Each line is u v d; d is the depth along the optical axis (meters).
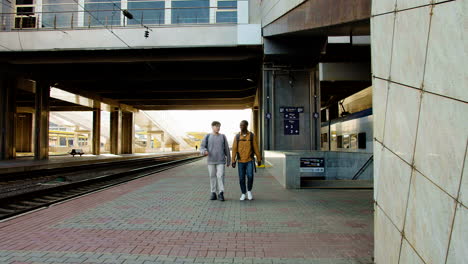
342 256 3.43
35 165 18.73
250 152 6.80
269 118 18.14
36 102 26.42
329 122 24.61
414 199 2.32
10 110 25.03
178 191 8.09
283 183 9.01
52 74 25.98
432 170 2.07
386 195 2.89
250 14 18.94
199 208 5.93
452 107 1.85
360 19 10.50
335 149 22.69
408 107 2.45
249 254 3.51
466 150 1.71
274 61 18.23
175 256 3.45
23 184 11.38
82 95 32.41
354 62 23.33
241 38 18.27
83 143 88.12
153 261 3.31
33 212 5.61
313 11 12.23
